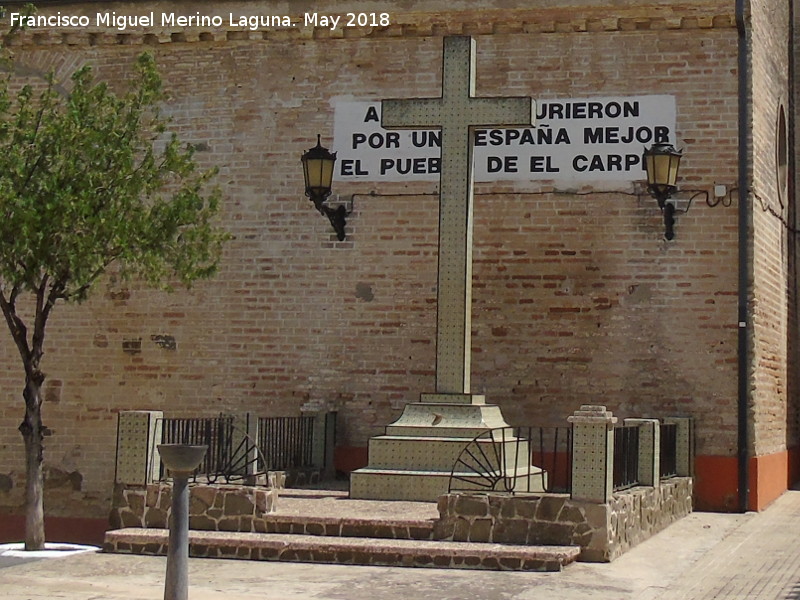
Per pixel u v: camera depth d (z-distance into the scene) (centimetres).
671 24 1487
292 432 1455
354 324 1535
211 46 1606
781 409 1620
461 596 891
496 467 1198
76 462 1583
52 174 1148
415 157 1539
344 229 1546
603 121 1500
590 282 1485
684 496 1383
